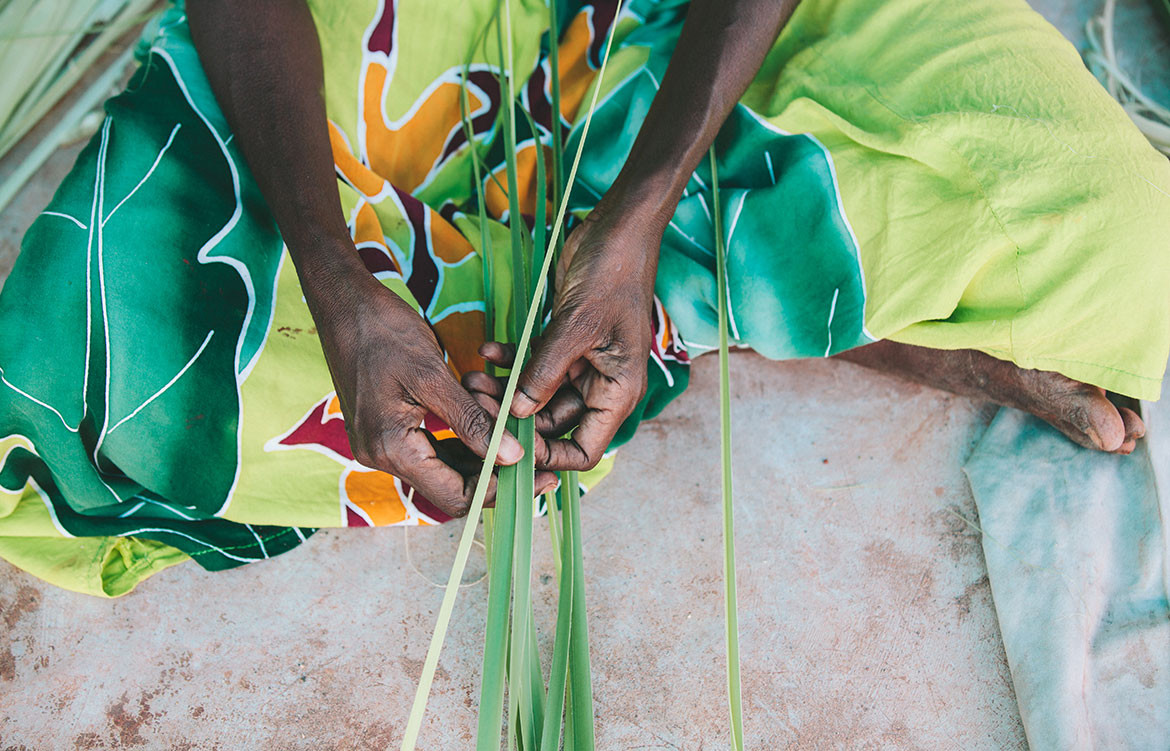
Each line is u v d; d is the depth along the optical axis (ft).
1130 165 3.61
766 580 4.17
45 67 5.38
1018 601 3.97
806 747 3.82
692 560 4.21
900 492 4.37
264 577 4.15
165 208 3.59
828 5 4.29
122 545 4.01
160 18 4.32
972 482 4.31
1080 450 4.24
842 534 4.27
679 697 3.90
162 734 3.82
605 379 3.27
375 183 3.97
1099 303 3.56
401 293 3.76
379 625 4.05
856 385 4.66
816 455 4.48
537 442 3.27
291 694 3.90
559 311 3.23
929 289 3.61
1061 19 5.80
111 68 5.44
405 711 3.86
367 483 3.88
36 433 3.58
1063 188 3.56
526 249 4.07
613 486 4.39
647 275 3.35
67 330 3.50
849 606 4.11
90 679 3.92
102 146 3.70
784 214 3.84
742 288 3.91
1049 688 3.74
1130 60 5.68
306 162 3.51
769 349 4.00
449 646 4.00
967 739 3.83
